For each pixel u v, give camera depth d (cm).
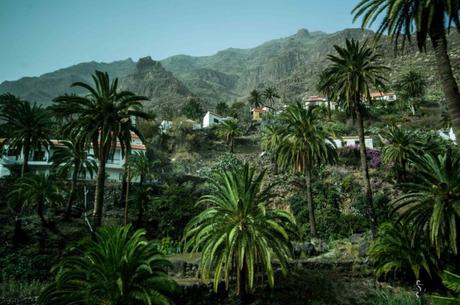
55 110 2270
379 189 3819
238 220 1833
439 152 3803
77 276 1483
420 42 1684
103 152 2252
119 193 4100
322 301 2016
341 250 2575
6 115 3862
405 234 2092
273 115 7669
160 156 5809
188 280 2062
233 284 2041
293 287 2077
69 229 3144
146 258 1614
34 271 2461
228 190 1942
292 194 3947
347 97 2648
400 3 1564
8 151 4275
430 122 5978
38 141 3903
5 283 2142
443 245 1967
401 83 7806
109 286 1450
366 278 2200
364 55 2720
